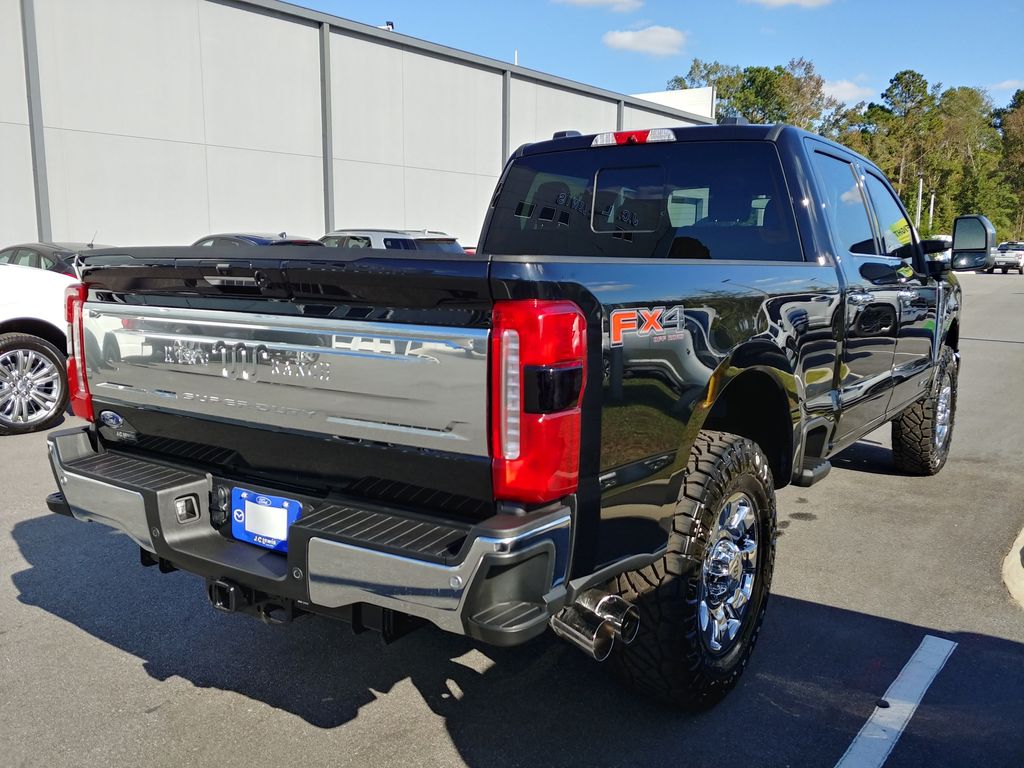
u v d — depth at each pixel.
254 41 17.69
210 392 2.62
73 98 14.94
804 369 3.35
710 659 2.81
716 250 4.01
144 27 15.81
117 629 3.50
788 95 88.31
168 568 2.91
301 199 19.14
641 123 30.11
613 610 2.26
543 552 2.05
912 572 4.12
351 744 2.69
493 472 2.07
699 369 2.59
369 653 3.31
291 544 2.26
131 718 2.83
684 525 2.63
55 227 14.94
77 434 3.05
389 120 20.92
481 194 23.92
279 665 3.21
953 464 6.27
